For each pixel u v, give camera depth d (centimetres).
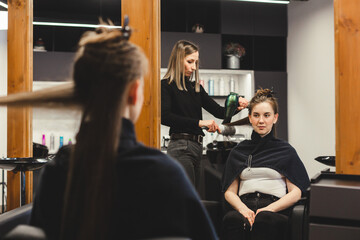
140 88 69
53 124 522
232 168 221
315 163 461
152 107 194
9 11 236
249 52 544
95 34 69
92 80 63
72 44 534
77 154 63
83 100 64
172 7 532
